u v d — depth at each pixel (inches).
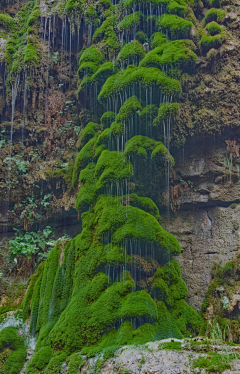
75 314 228.4
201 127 278.8
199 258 285.1
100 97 286.0
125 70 277.9
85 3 324.2
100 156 274.4
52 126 327.6
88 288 236.8
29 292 273.4
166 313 236.2
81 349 217.8
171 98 263.1
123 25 295.9
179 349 187.3
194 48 276.5
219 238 282.8
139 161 265.1
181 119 273.4
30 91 325.4
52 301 252.2
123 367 186.2
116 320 220.8
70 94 332.2
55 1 337.4
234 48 276.2
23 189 324.2
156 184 279.9
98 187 265.0
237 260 261.1
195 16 298.5
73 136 323.6
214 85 276.2
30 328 253.8
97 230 251.9
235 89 276.7
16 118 330.3
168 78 262.8
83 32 327.6
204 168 292.0
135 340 208.7
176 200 294.2
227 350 183.0
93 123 303.1
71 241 266.8
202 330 239.6
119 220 246.2
